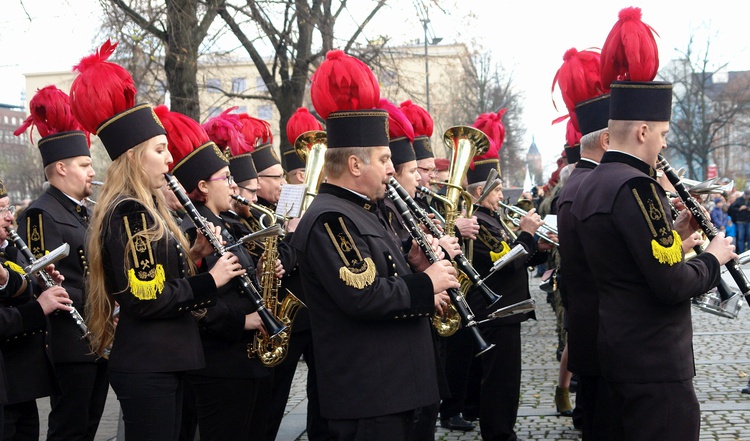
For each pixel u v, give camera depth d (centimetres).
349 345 348
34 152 4141
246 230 485
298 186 545
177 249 370
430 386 357
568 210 420
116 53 1354
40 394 452
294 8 1573
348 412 344
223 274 375
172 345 362
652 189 353
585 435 447
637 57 371
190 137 449
